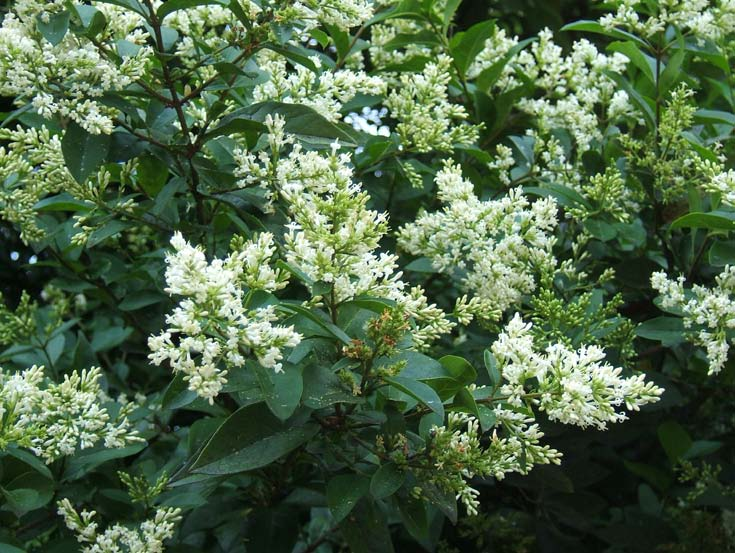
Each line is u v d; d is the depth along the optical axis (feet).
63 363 2.56
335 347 1.51
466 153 2.52
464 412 1.57
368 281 1.46
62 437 1.56
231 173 1.80
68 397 1.55
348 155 1.60
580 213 2.15
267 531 1.85
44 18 1.60
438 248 1.99
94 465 1.86
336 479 1.53
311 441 1.69
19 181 1.95
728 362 2.13
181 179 1.81
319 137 1.72
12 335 2.31
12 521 1.79
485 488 2.46
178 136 1.90
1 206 2.01
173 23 2.04
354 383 1.44
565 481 2.08
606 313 1.99
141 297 2.27
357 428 1.57
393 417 1.54
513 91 2.49
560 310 1.94
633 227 2.29
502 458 1.49
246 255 1.41
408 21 2.66
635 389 1.43
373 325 1.42
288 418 1.46
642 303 2.39
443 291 2.57
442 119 2.16
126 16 1.79
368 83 1.90
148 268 2.20
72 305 2.86
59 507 1.62
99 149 1.67
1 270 2.92
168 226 1.92
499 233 2.01
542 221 1.92
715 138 2.33
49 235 2.18
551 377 1.52
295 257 1.41
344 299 1.45
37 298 3.02
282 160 1.70
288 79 1.89
